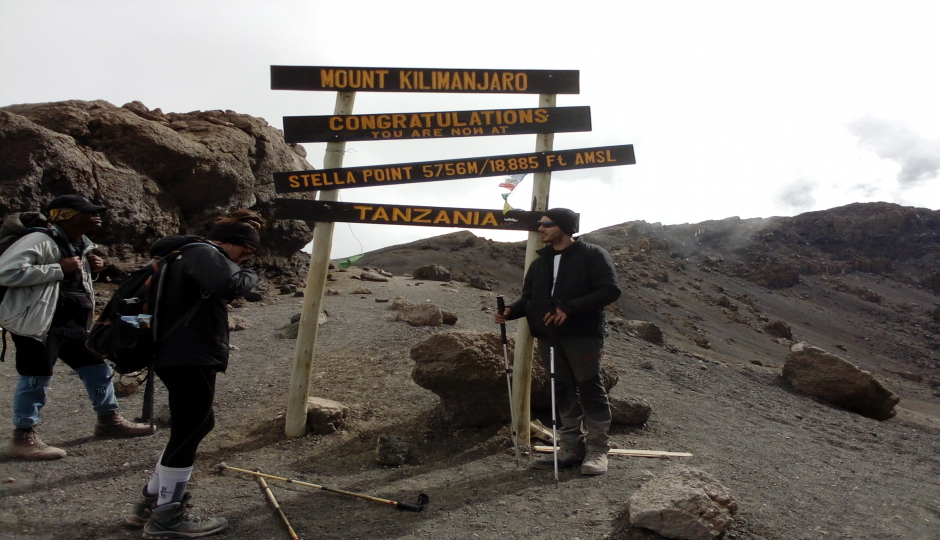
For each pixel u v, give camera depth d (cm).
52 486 418
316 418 540
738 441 618
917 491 511
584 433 480
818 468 555
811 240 7038
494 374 534
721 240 6469
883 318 5319
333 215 530
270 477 439
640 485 438
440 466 482
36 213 443
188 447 343
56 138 993
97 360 501
